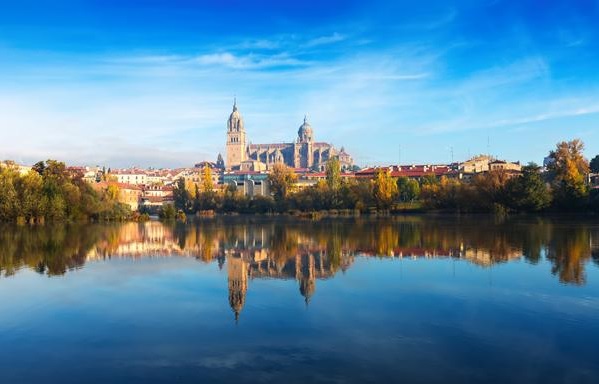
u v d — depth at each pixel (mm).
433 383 18344
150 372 19891
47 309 30109
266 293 33938
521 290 33625
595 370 19422
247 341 23375
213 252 59781
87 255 56750
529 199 142625
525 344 22422
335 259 51344
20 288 36625
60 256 55562
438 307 29297
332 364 20297
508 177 158000
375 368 19812
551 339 23094
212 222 142000
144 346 22938
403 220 128250
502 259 48188
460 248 58156
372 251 57594
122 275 42500
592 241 62844
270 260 51688
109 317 28078
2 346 23234
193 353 21891
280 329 25219
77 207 133375
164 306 30484
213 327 25734
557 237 68500
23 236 80938
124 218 151625
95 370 20203
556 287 34469
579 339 23047
